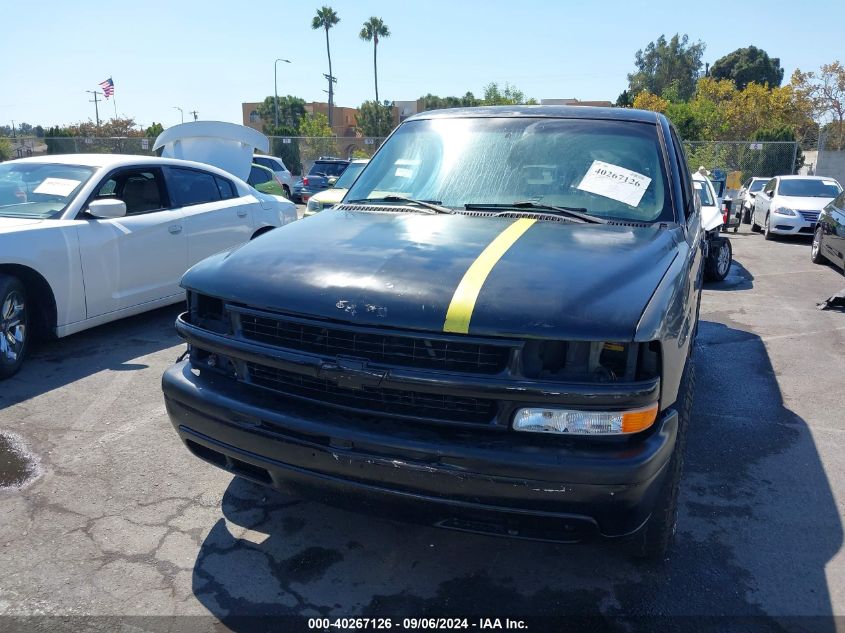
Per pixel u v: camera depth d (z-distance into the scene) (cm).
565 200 345
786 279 1023
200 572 291
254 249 302
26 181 593
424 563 300
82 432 423
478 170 371
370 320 238
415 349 237
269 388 268
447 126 407
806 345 655
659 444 234
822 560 307
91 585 280
